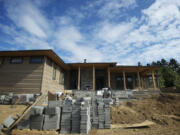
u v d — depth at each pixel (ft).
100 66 51.96
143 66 49.29
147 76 60.34
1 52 34.42
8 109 25.27
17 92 33.35
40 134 17.01
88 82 55.67
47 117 18.97
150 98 41.27
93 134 18.12
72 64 49.11
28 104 27.84
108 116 21.98
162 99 38.50
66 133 18.69
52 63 40.09
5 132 17.57
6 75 35.50
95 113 22.41
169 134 18.34
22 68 35.40
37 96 30.30
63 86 50.42
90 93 43.14
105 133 18.65
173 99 37.55
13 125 18.66
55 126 18.54
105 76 56.75
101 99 23.80
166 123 24.12
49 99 34.09
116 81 57.67
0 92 34.14
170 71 81.10
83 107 19.35
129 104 35.12
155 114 28.91
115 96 40.27
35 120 18.78
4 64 36.68
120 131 19.74
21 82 34.12
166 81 75.46
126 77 58.85
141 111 30.48
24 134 16.88
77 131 18.79
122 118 25.18
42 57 35.45
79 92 43.42
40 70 34.22
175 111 30.25
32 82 33.55
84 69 57.21
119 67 50.16
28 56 36.40
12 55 36.70
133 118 25.71
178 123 24.29
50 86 38.04
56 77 43.24
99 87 55.98
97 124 21.58
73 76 57.72
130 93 42.96
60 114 20.33
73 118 19.65
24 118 18.98
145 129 21.12
